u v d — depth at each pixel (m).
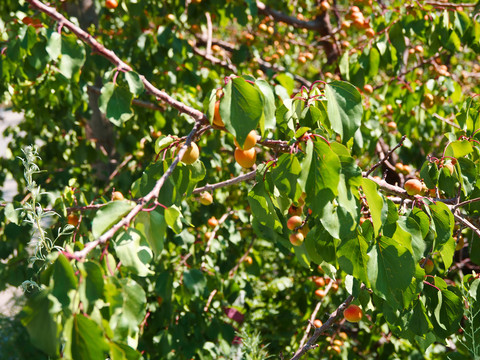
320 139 1.46
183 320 3.19
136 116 3.77
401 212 1.75
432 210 1.75
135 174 3.66
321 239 1.64
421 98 3.49
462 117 2.34
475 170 1.96
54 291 1.04
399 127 3.65
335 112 1.62
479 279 1.95
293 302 4.04
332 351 3.26
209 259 3.38
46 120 3.67
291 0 4.78
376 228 1.48
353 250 1.56
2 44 2.82
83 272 1.08
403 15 3.14
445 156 1.94
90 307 1.10
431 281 1.86
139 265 1.29
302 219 2.00
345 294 3.25
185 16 3.84
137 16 3.68
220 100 1.43
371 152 3.52
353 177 1.48
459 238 2.42
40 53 2.36
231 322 3.79
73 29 1.73
